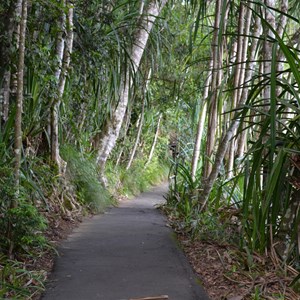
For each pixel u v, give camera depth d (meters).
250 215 4.29
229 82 6.06
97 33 6.57
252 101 3.97
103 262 3.79
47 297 2.97
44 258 3.78
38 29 4.93
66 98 6.24
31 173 5.04
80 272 3.50
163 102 11.80
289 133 3.64
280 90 4.53
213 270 3.76
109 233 5.00
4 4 4.42
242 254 3.91
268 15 4.61
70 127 7.17
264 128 3.64
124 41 7.55
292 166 3.65
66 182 6.25
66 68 5.50
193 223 5.06
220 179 5.98
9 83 4.52
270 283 3.40
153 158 14.96
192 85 9.98
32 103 5.12
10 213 3.35
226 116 6.88
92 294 3.05
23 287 3.05
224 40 6.32
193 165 7.54
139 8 8.13
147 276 3.47
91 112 7.89
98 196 7.01
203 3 5.14
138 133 11.84
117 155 11.14
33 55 4.68
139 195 11.34
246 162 3.80
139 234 4.97
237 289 3.32
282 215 3.70
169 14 9.48
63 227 5.15
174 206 6.82
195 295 3.14
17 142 3.60
